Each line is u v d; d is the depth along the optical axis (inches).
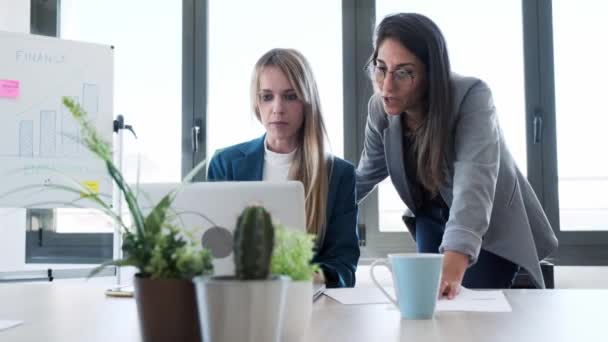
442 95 60.7
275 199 45.9
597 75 111.3
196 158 119.0
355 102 116.6
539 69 111.4
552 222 109.7
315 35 119.0
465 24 114.3
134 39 123.0
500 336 32.5
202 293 25.9
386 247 114.1
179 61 121.6
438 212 71.7
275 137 70.6
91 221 121.3
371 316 39.2
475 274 69.0
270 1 120.3
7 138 104.4
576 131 111.3
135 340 31.9
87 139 28.0
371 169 79.6
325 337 32.8
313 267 31.9
